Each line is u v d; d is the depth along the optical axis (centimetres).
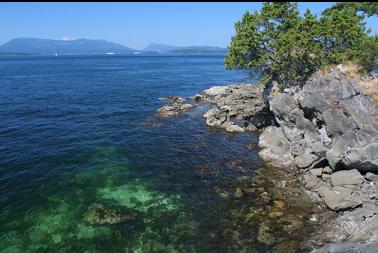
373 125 2716
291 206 2528
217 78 10956
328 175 2886
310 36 3584
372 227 2031
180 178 3030
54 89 7900
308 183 2803
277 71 3919
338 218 2303
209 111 5225
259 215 2419
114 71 13638
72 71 13412
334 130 2928
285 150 3406
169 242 2136
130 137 4141
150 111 5606
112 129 4478
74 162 3312
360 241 1922
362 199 2436
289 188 2805
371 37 3456
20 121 4762
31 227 2247
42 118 4975
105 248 2072
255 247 2083
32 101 6269
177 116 5200
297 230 2234
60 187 2797
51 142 3878
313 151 3089
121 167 3228
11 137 4019
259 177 3027
